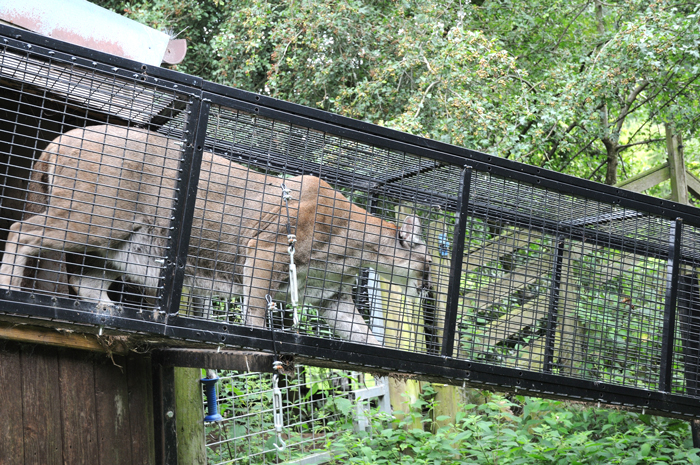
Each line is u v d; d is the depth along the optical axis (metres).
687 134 10.31
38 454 3.39
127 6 10.43
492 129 7.52
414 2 9.13
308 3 8.82
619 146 10.41
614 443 4.43
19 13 4.08
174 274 3.12
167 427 3.90
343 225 4.33
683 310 5.00
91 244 3.79
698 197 7.66
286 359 3.31
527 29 10.02
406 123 7.20
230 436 4.95
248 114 3.37
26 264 3.74
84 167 3.77
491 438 4.57
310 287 4.33
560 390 4.00
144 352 3.82
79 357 3.65
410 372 3.59
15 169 4.66
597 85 7.93
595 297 4.69
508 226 4.54
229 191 4.25
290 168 4.62
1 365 3.30
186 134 3.18
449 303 3.73
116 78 3.10
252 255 4.10
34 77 3.30
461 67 7.99
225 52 9.51
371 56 8.90
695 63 8.55
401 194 4.33
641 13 8.41
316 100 9.89
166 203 3.99
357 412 5.24
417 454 4.61
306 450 5.13
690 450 4.40
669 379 4.35
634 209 4.24
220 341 3.16
